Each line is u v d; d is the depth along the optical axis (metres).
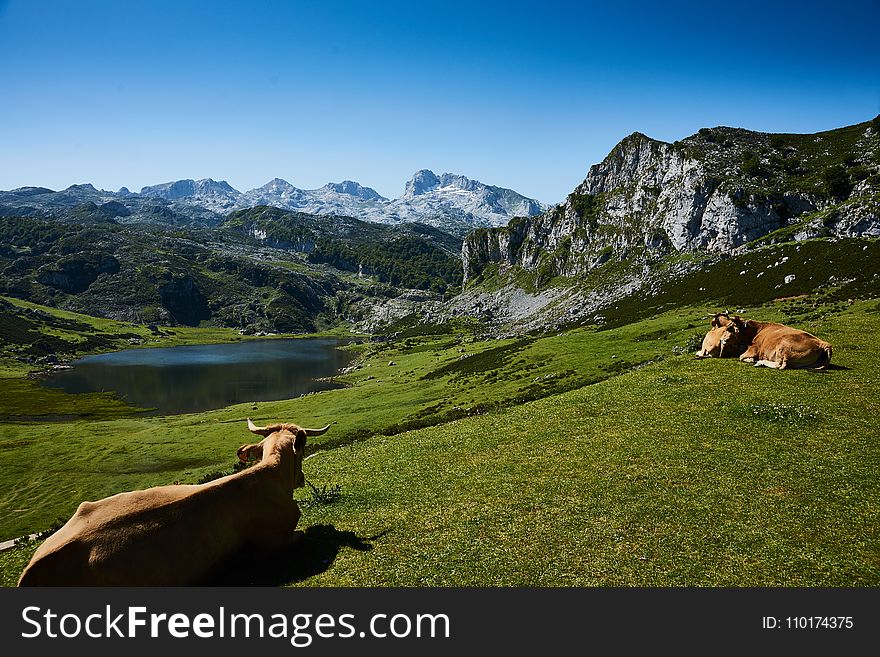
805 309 66.06
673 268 160.88
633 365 58.31
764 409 16.88
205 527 8.70
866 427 15.20
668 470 13.41
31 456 73.06
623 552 9.80
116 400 132.00
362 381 139.75
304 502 13.40
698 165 199.38
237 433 77.50
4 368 181.50
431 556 9.91
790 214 162.38
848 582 8.71
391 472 15.50
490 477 14.09
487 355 109.31
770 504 11.35
